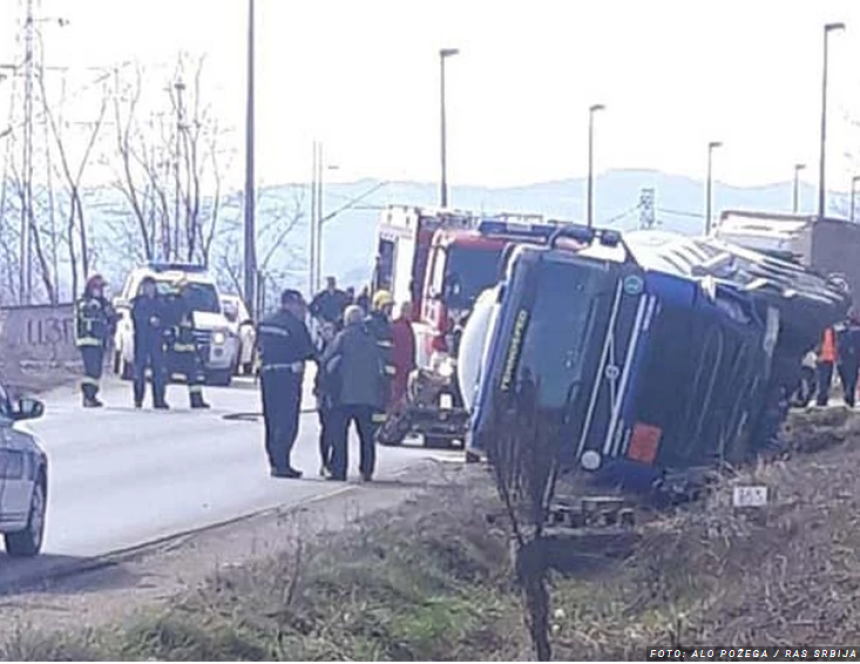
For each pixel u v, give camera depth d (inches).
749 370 876.6
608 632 560.1
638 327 837.2
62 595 629.9
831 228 1806.1
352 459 1141.1
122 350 1866.4
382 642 542.6
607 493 816.9
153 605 560.7
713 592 609.6
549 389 834.8
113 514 872.9
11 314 1964.8
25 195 2768.2
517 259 845.8
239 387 1899.6
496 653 542.9
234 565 643.5
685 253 990.4
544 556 531.8
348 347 1014.4
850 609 536.1
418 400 1210.6
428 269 1304.1
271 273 2928.2
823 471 808.9
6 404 737.6
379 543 653.9
